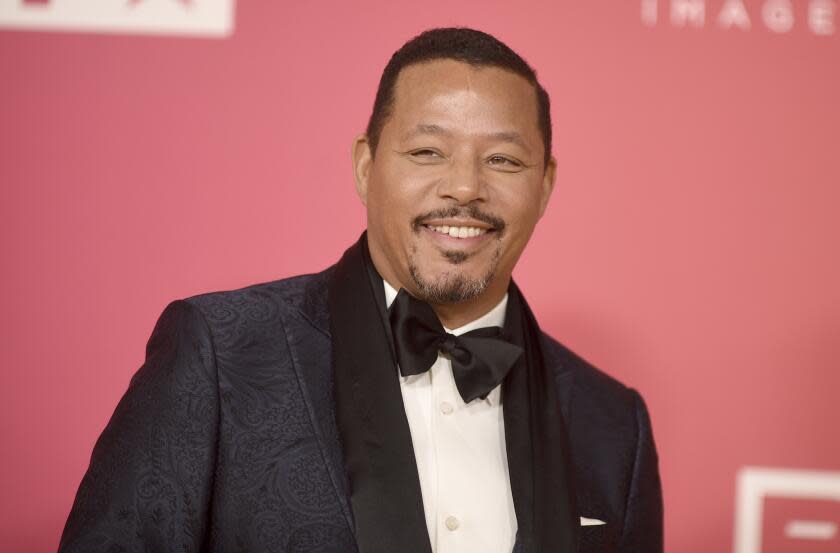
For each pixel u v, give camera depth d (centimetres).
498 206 467
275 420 456
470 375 477
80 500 441
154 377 458
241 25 801
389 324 484
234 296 491
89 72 794
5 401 780
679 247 803
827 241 801
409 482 450
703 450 798
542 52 806
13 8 791
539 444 496
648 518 533
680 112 806
